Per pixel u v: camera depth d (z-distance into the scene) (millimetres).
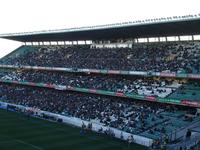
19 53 110625
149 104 66562
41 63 93875
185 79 66375
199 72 61656
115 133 56938
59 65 87938
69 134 56719
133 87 69500
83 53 91438
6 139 50750
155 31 75250
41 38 103062
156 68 68812
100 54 86875
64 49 100062
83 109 69062
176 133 52406
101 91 72125
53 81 84312
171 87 65625
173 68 66438
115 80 75500
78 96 77625
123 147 50000
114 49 87500
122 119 61094
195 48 73250
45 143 49719
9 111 77500
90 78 80188
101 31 79688
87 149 47562
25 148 46281
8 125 61219
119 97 71562
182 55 71688
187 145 48594
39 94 84250
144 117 60438
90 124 60969
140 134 54281
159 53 76188
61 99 77500
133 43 86562
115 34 83000
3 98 86562
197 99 57562
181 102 58594
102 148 48656
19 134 54562
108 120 62000
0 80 99062
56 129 60188
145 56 76812
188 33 75812
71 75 85750
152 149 48750
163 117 59312
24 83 90500
